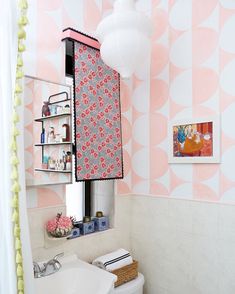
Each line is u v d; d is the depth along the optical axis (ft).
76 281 4.57
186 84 5.50
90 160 5.31
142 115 6.24
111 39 4.41
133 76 6.42
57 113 4.88
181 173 5.54
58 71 5.02
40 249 4.66
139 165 6.26
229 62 4.92
